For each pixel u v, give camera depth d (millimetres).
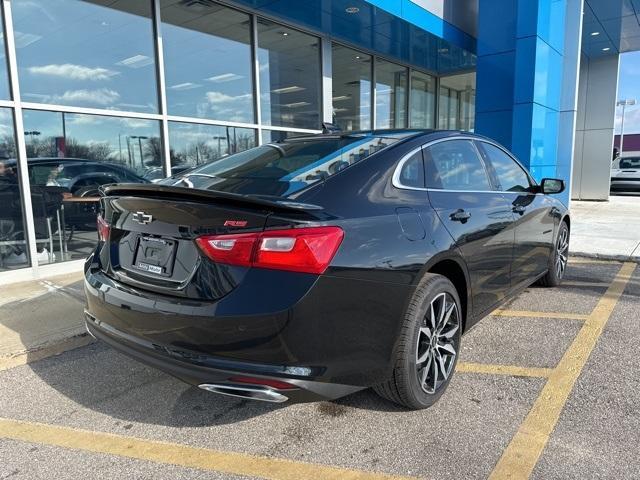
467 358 3430
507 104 9141
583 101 15664
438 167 3111
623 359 3352
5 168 5523
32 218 5707
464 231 2973
